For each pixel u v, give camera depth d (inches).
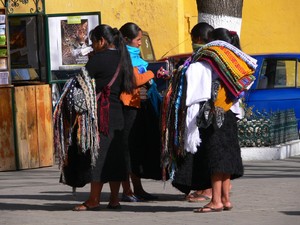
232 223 587.2
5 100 956.0
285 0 1547.7
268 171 903.1
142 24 1509.6
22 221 616.1
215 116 614.9
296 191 747.4
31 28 1009.5
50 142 994.7
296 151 1076.5
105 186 821.2
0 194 772.0
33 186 826.8
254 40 1560.0
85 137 633.0
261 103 1167.0
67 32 1027.9
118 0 1502.2
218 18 966.4
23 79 1011.3
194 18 1540.4
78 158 647.1
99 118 642.8
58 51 1028.5
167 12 1502.2
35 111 978.1
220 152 619.5
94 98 637.9
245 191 750.5
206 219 606.2
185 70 626.8
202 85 613.6
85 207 661.9
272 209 648.4
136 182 719.1
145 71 713.0
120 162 650.8
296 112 1186.0
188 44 1545.3
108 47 658.2
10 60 996.6
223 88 619.5
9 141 960.9
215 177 628.7
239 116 637.3
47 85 992.9
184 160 631.8
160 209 666.2
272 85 1181.7
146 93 699.4
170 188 791.7
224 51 621.6
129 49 708.0
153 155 698.8
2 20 950.4
